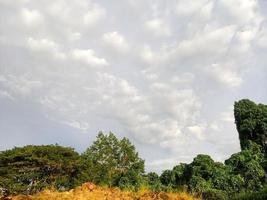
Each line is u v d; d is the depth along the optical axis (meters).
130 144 38.00
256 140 29.53
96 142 37.97
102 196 13.51
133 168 36.81
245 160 23.92
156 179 25.50
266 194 14.96
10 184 27.47
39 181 28.34
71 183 29.53
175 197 15.55
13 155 28.23
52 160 29.36
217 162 24.00
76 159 30.66
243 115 31.33
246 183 21.45
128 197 13.88
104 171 32.78
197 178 21.42
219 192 19.88
